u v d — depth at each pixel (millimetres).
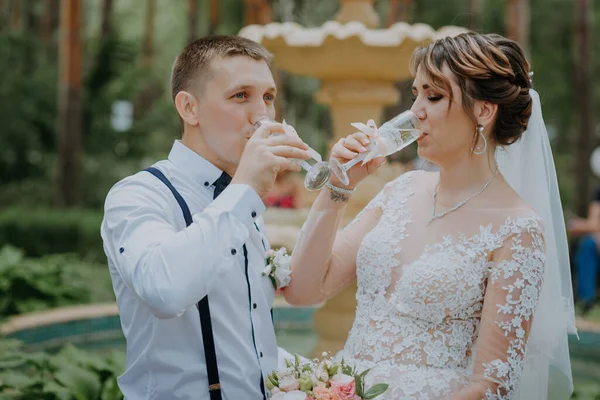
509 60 2266
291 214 4594
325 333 4219
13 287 6340
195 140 2170
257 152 1952
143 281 1858
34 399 3480
